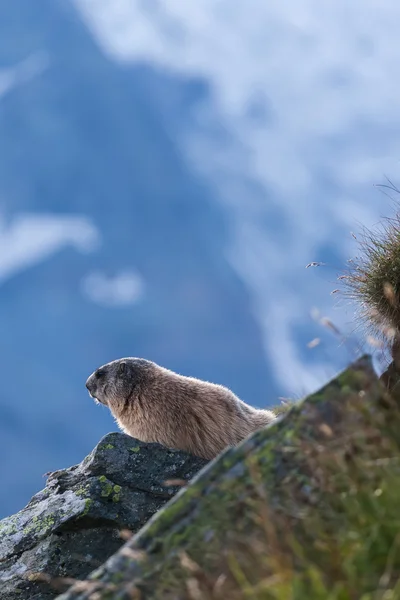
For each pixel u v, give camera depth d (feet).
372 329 132.67
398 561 52.08
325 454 60.34
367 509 56.03
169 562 59.62
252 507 61.00
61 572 112.78
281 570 51.29
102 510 117.91
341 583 51.31
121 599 58.13
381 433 62.34
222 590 54.65
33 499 123.85
